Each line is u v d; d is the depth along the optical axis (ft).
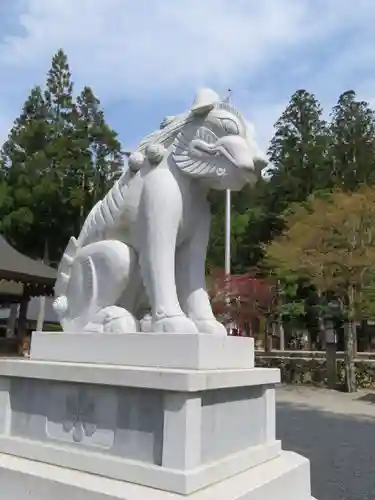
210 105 8.05
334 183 83.76
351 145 88.02
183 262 8.59
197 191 8.52
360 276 40.57
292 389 41.78
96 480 6.53
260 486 6.71
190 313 8.34
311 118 91.20
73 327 8.66
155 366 7.02
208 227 8.83
